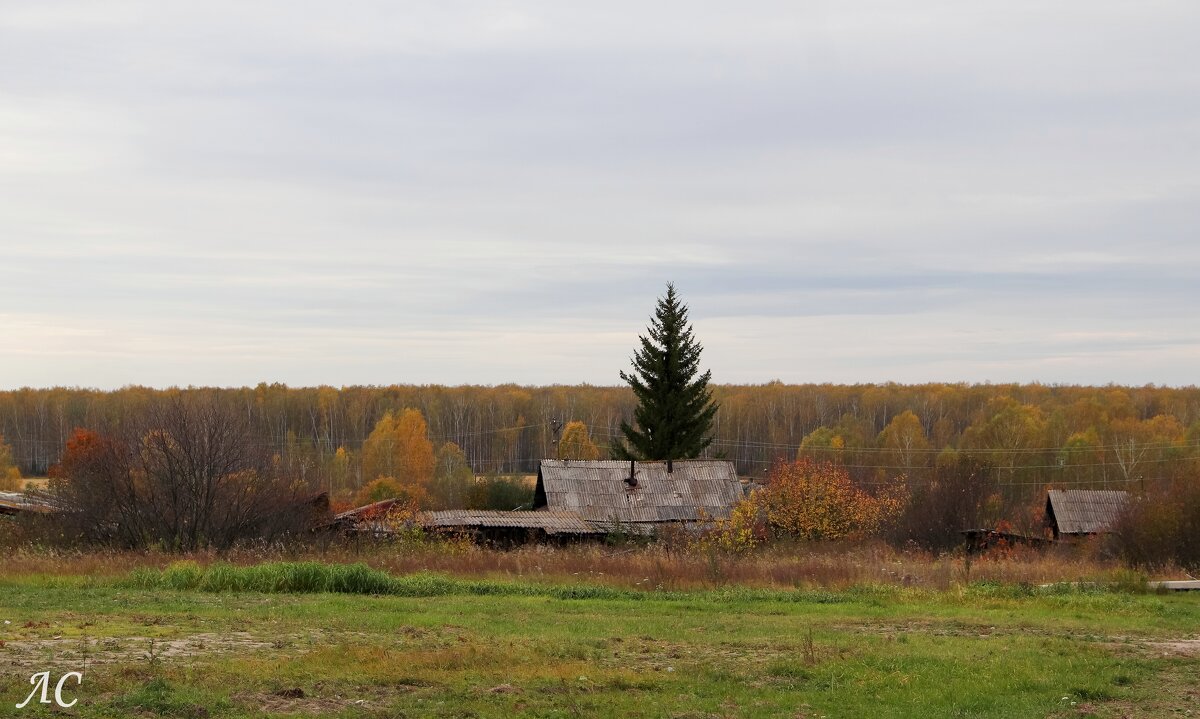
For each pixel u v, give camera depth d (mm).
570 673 14328
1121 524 39562
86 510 34219
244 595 23109
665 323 63750
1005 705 13398
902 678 14641
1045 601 25531
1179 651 18328
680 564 29406
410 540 35688
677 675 14750
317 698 12438
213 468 34844
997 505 52844
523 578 27953
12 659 13922
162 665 13742
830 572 29109
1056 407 103625
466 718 11836
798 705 13148
